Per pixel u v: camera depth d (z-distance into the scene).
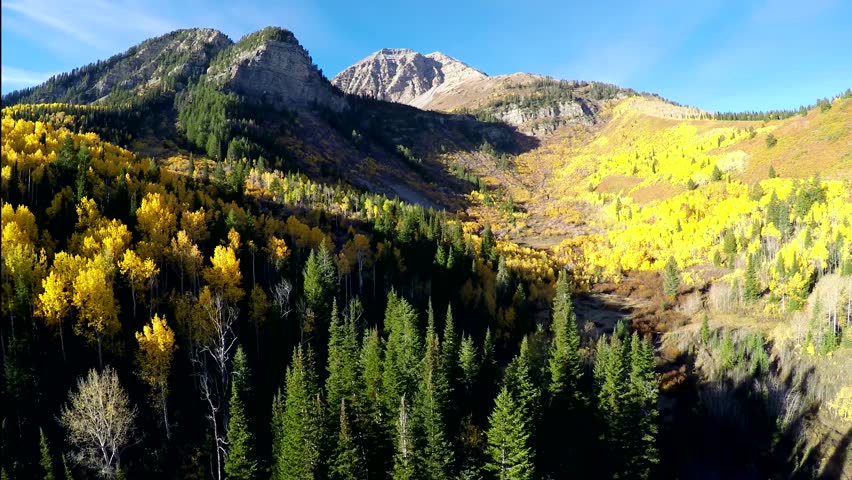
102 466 45.66
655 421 68.31
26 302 56.75
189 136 185.75
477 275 107.12
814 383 83.75
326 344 74.31
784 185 145.00
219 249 74.94
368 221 130.62
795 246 117.06
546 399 62.94
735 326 105.31
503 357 87.81
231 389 56.00
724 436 76.44
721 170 178.12
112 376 50.12
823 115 177.50
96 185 89.44
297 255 92.31
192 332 63.19
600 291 131.00
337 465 48.56
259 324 72.56
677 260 136.00
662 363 93.81
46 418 50.28
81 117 168.38
